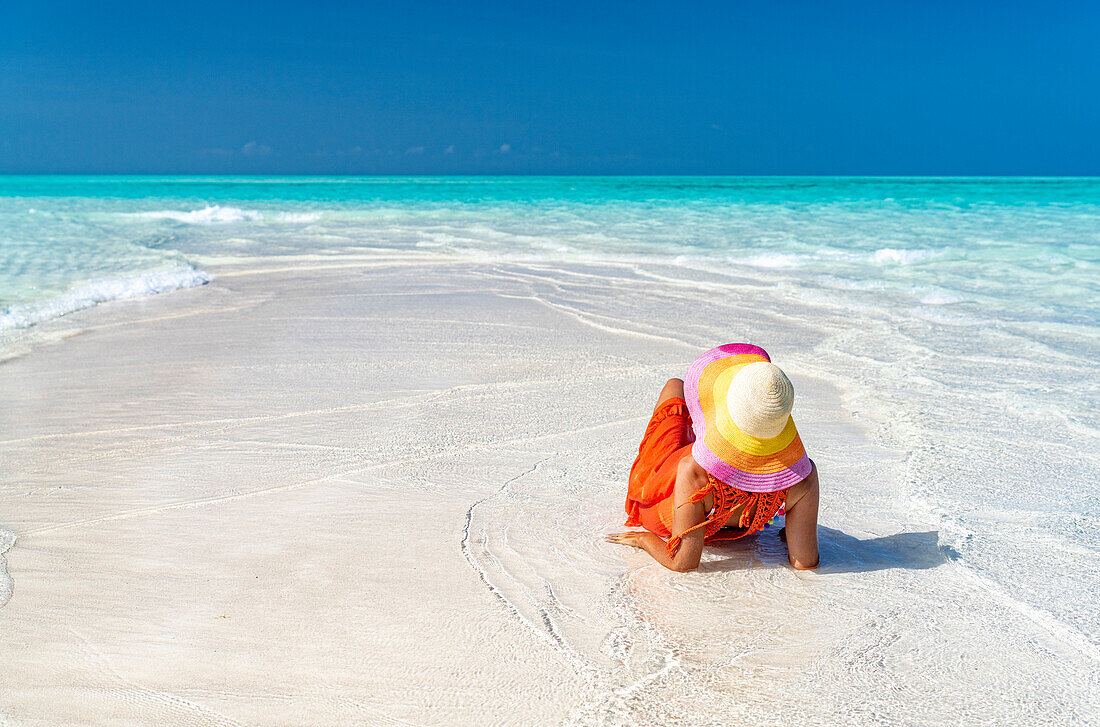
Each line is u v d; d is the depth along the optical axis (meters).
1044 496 3.95
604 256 14.45
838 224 19.89
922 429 4.95
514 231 18.67
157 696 2.34
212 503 3.79
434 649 2.61
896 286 10.62
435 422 5.07
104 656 2.53
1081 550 3.38
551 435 4.84
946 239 16.12
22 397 5.58
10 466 4.26
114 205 24.06
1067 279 10.94
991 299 9.66
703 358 3.23
